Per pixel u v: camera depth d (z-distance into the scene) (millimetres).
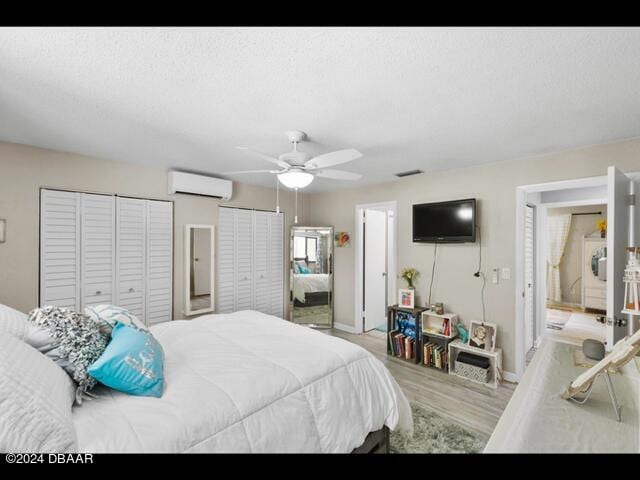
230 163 3387
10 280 2695
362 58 1460
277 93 1808
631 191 2408
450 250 3654
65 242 2973
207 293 4023
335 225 5051
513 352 3195
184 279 3811
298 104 1946
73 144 2752
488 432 2311
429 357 3584
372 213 5086
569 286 6812
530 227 4184
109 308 1828
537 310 4324
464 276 3541
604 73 1562
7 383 1011
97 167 3162
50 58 1452
